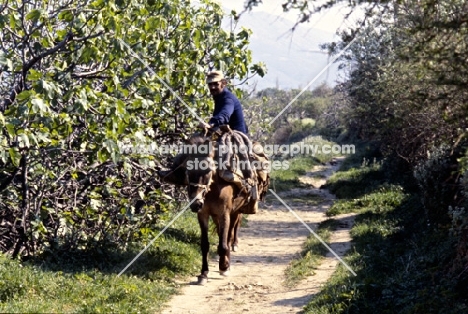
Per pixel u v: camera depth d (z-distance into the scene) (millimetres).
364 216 15938
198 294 9438
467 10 5438
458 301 7953
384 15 5805
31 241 9734
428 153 13547
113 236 10641
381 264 10461
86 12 9148
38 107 7730
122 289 8445
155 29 10008
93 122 8641
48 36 9023
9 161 9195
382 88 16297
